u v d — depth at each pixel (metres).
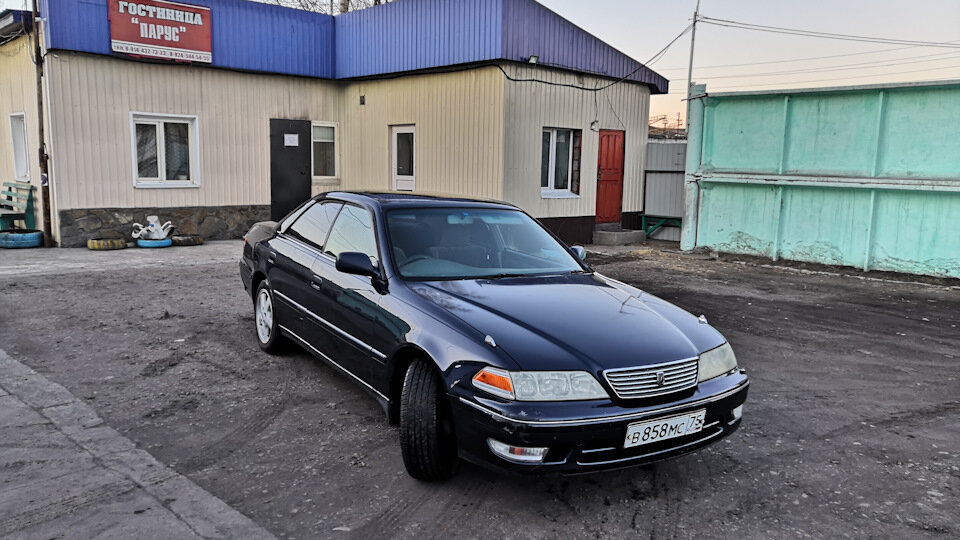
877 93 10.82
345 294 4.42
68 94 11.29
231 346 6.08
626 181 15.27
